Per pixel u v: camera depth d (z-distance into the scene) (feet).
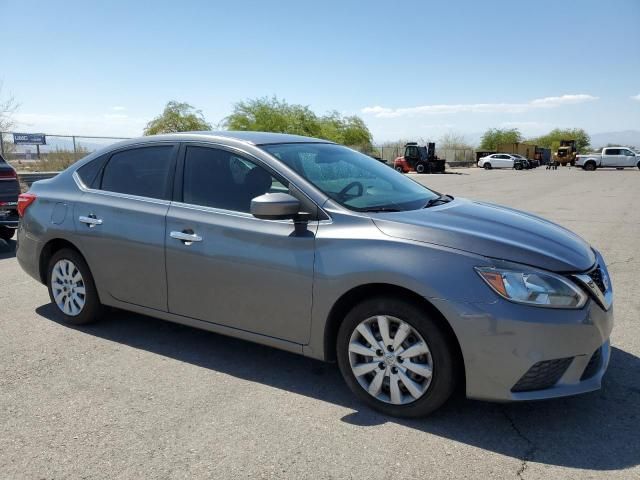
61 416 10.73
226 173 12.77
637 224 35.91
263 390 11.86
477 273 9.68
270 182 12.08
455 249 9.98
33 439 9.93
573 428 10.25
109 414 10.80
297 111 145.89
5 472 8.95
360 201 11.71
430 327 9.96
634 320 16.12
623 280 20.83
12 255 26.12
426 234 10.32
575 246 11.04
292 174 11.85
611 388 11.82
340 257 10.69
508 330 9.41
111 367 13.02
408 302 10.17
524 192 64.39
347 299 11.00
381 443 9.75
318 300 11.02
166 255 13.10
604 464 9.12
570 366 9.73
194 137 13.58
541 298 9.49
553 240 10.90
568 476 8.79
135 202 13.87
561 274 9.77
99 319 15.74
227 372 12.78
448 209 12.20
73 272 15.47
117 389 11.89
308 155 13.16
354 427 10.30
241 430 10.20
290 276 11.30
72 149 66.90
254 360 13.47
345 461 9.21
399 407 10.52
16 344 14.44
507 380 9.58
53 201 15.55
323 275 10.85
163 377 12.51
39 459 9.31
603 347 10.81
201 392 11.76
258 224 11.81
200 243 12.48
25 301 18.24
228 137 13.24
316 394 11.68
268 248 11.56
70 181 15.60
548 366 9.59
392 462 9.18
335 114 180.24
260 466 9.08
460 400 11.31
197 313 12.98
